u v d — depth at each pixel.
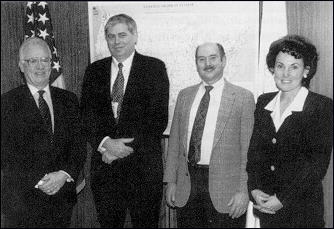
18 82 2.33
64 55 2.27
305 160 1.68
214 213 1.82
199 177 1.81
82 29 2.25
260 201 1.73
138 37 2.20
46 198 1.95
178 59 2.18
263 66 2.11
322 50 2.08
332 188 2.13
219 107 1.79
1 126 1.89
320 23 2.07
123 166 2.04
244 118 1.77
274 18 2.10
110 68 2.02
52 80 2.19
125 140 1.99
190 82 2.17
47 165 1.90
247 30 2.12
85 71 2.04
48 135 1.89
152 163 2.03
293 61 1.71
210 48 1.85
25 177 1.91
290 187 1.71
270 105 1.74
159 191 2.07
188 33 2.17
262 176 1.75
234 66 2.14
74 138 1.94
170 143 1.90
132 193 2.07
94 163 2.05
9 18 2.30
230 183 1.78
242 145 1.76
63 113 1.92
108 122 2.00
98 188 2.08
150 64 2.00
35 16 2.21
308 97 1.69
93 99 2.00
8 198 1.96
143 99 1.98
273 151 1.71
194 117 1.84
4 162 1.92
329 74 2.08
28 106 1.88
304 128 1.65
